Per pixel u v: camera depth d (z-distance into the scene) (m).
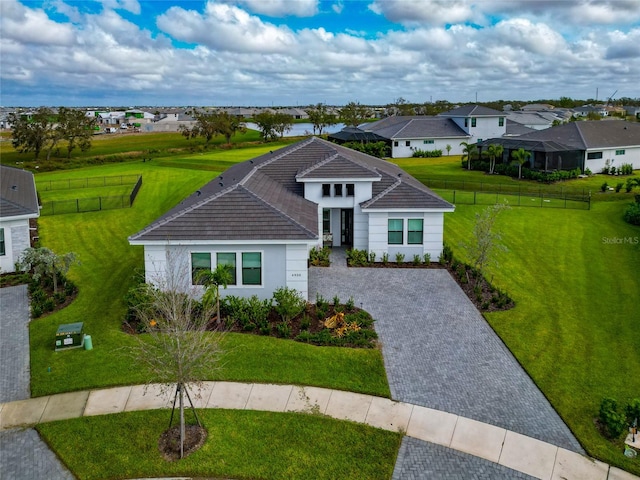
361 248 31.09
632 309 23.69
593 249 33.06
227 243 22.64
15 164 76.56
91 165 78.88
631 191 49.91
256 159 39.59
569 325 21.95
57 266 25.14
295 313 21.48
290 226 23.11
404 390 17.00
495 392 16.91
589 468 13.70
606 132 63.00
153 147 102.19
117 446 14.26
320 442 14.47
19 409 15.98
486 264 26.69
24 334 21.06
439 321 22.20
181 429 13.84
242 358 18.58
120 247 33.69
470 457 14.07
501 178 57.81
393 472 13.51
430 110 171.38
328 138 85.94
